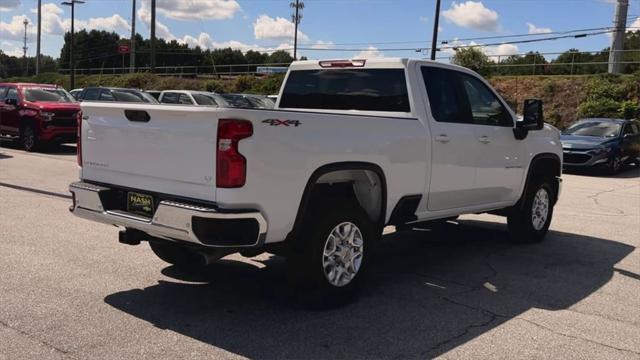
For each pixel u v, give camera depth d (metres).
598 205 11.48
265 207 4.40
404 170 5.55
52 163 14.81
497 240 7.98
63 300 4.97
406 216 5.84
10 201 9.33
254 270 6.09
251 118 4.25
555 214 10.27
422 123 5.79
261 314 4.81
